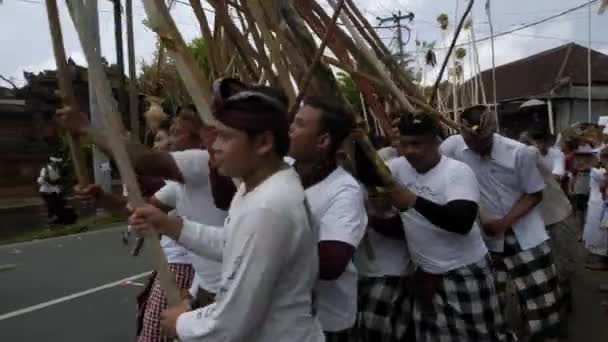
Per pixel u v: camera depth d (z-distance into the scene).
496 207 3.53
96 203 2.26
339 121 2.20
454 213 2.65
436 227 2.82
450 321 2.87
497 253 3.56
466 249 2.85
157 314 2.78
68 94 1.71
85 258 8.64
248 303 1.48
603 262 7.02
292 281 1.57
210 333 1.52
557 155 9.60
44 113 22.39
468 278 2.84
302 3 2.41
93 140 1.73
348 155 2.62
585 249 8.00
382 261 3.02
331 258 2.07
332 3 2.53
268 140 1.59
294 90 2.21
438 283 2.87
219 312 1.51
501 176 3.48
